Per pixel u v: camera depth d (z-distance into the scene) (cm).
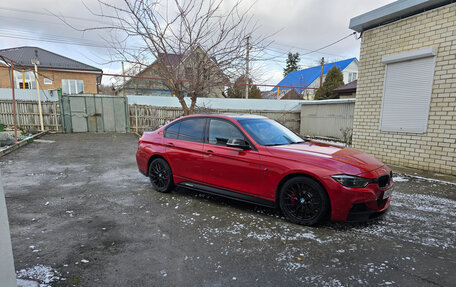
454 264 255
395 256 268
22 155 809
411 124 652
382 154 727
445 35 573
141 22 618
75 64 2228
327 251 276
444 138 590
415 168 651
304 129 1567
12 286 143
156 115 1421
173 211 388
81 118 1361
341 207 307
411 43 642
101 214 373
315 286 219
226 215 374
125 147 991
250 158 369
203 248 280
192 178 434
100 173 617
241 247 283
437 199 444
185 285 219
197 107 1307
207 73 690
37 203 414
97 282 221
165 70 691
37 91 1272
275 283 223
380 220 358
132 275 231
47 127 1330
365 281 227
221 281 224
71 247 279
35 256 259
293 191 342
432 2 583
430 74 604
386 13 664
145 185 527
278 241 297
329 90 2466
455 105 566
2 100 1241
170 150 461
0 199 137
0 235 136
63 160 753
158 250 275
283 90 2378
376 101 736
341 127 1313
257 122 430
